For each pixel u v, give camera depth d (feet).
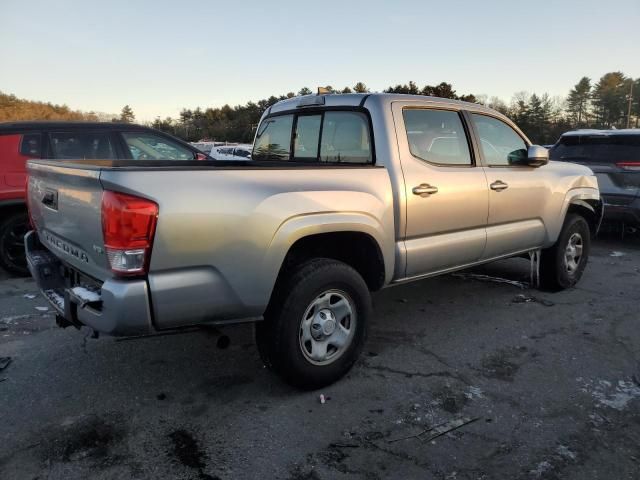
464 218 13.98
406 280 12.99
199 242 8.96
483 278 20.08
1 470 8.41
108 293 8.50
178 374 11.88
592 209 19.07
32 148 19.97
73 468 8.50
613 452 9.04
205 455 8.89
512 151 16.29
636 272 21.39
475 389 11.28
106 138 21.53
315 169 10.85
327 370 11.03
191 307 9.10
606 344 13.76
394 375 11.93
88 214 9.03
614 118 329.93
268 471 8.50
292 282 10.33
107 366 12.25
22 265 19.97
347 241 12.03
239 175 9.57
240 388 11.27
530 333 14.52
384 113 12.56
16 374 11.78
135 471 8.45
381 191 11.84
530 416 10.19
